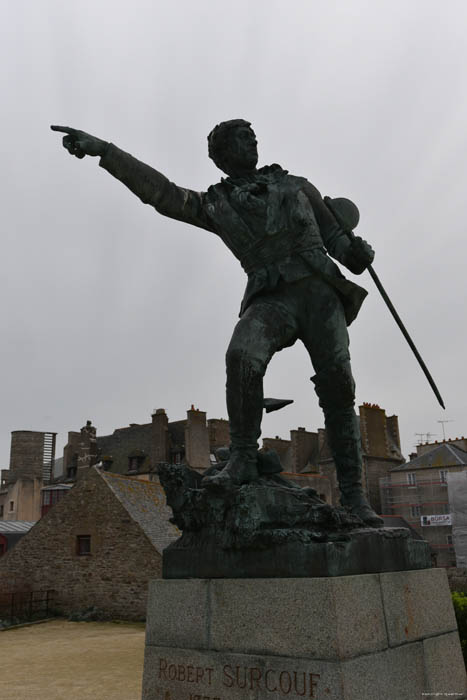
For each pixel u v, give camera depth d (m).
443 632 3.28
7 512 49.50
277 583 2.80
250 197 3.57
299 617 2.70
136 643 15.75
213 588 3.02
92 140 3.56
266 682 2.73
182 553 3.24
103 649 15.02
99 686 11.20
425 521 39.09
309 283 3.54
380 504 41.75
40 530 23.33
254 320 3.44
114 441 47.50
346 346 3.59
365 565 2.94
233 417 3.33
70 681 11.65
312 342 3.61
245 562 2.99
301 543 2.82
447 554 38.03
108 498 22.12
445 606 3.36
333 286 3.56
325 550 2.75
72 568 22.08
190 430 41.66
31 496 49.25
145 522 21.67
